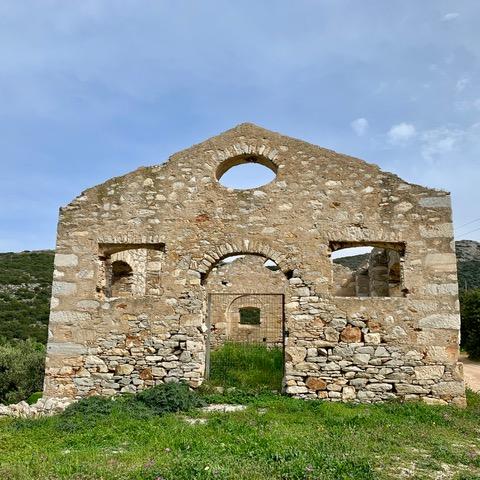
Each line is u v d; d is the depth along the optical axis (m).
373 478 5.52
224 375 12.62
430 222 11.27
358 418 8.66
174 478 5.26
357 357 10.77
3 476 5.46
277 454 6.10
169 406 9.59
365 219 11.40
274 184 11.77
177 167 12.05
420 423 8.79
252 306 23.31
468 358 27.39
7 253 48.38
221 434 7.41
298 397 10.64
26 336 27.25
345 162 11.73
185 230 11.73
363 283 20.61
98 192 12.03
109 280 13.86
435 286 10.95
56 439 7.67
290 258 11.37
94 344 11.30
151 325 11.30
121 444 7.21
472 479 5.75
